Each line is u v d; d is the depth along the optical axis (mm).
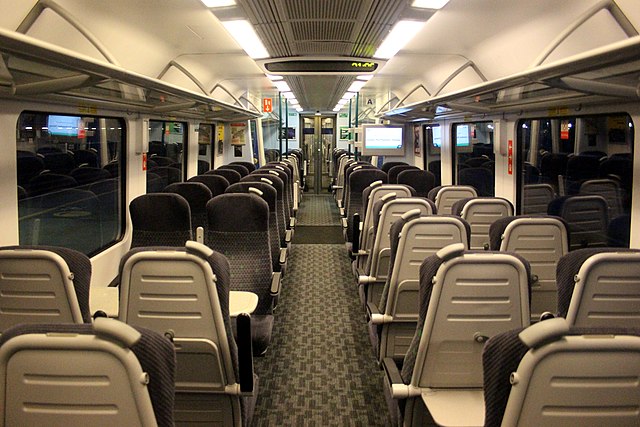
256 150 12562
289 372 3830
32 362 1230
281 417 3186
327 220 11148
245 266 3758
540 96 3982
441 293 2148
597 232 3992
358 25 3961
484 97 4414
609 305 2201
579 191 4297
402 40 4594
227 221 3754
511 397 1250
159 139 6730
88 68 2678
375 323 3354
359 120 16750
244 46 4957
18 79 2658
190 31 4918
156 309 2156
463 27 4730
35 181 3588
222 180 5957
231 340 2293
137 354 1246
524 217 3100
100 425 1276
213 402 2422
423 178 6977
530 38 4242
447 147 8562
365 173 7066
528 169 5523
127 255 2113
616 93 2936
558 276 2322
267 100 12586
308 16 3680
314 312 5199
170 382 1328
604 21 3260
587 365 1219
